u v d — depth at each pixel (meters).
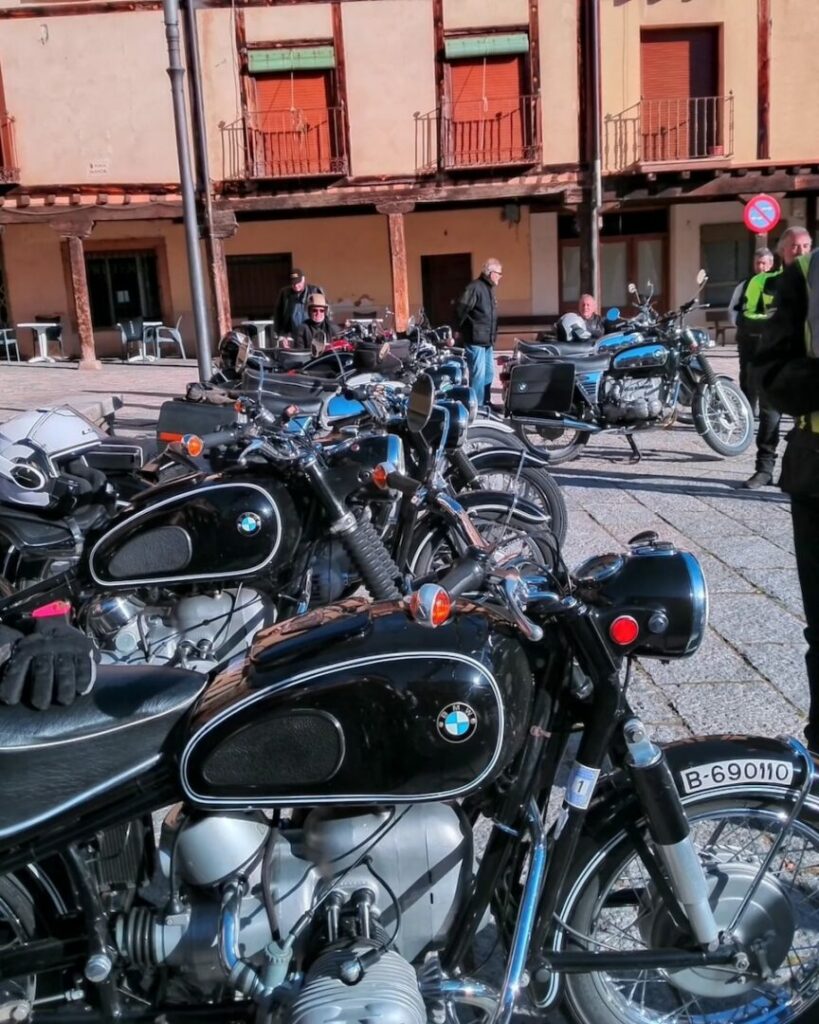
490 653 2.06
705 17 21.41
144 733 2.14
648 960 2.20
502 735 2.04
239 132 21.75
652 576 2.14
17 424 5.12
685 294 23.95
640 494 8.19
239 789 2.04
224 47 21.42
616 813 2.24
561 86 21.42
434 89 21.58
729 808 2.26
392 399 5.83
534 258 24.11
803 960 2.44
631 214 23.98
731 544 6.59
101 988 2.12
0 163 21.84
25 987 2.21
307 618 2.26
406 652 2.04
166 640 3.79
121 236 24.44
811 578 3.39
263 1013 2.05
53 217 21.86
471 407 5.75
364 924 2.04
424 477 4.30
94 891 2.12
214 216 21.94
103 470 5.86
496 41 21.27
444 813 2.14
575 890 2.24
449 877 2.12
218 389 7.18
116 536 3.68
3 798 2.08
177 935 2.11
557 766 2.24
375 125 21.73
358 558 3.63
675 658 2.17
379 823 2.12
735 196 21.86
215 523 3.64
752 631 5.01
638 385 9.49
